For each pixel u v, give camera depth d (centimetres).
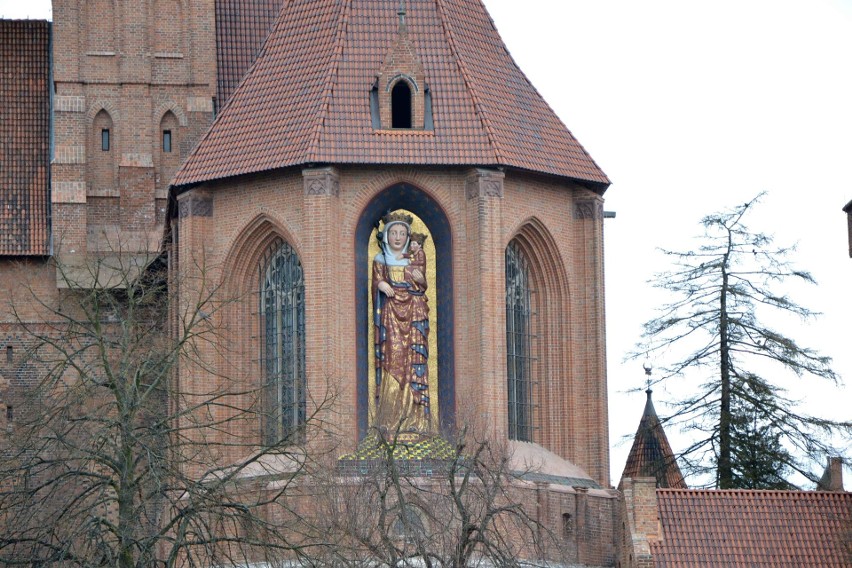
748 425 13425
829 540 11712
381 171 12688
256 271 12938
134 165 14262
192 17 14412
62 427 8906
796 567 11588
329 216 12519
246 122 13000
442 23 13162
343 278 12594
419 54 13050
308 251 12519
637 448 13425
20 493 8650
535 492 12144
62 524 8738
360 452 11869
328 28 13112
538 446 13062
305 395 12369
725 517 11781
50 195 14475
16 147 14662
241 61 14612
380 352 12619
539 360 13138
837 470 12744
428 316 12706
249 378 12812
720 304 13688
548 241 13088
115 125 14300
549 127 13200
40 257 14300
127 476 8606
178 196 13012
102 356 8869
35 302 14225
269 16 14738
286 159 12638
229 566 11006
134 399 8806
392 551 9550
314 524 9744
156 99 14350
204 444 8931
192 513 8612
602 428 13100
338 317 12519
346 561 8975
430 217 12769
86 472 8706
